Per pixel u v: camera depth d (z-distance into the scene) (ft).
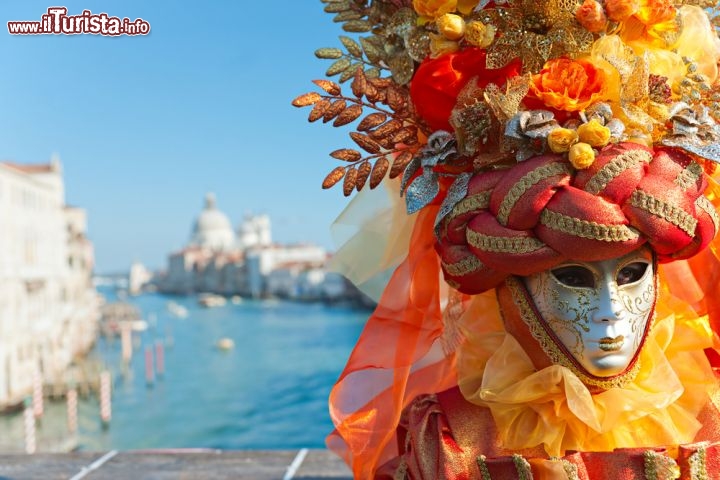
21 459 9.83
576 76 3.94
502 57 4.14
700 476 4.15
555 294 4.16
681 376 4.62
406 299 4.78
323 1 4.84
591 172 3.81
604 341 4.07
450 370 5.29
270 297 291.79
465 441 4.35
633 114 3.92
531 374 4.35
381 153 4.63
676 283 4.95
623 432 4.32
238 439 68.13
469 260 4.32
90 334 160.86
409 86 4.61
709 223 4.05
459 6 4.34
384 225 5.15
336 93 4.52
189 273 368.27
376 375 5.01
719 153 3.90
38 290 100.12
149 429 70.74
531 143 3.96
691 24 4.37
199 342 154.92
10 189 88.79
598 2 4.14
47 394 82.12
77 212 174.91
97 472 9.09
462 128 4.14
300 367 114.73
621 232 3.77
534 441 4.23
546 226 3.87
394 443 5.29
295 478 8.78
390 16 4.74
